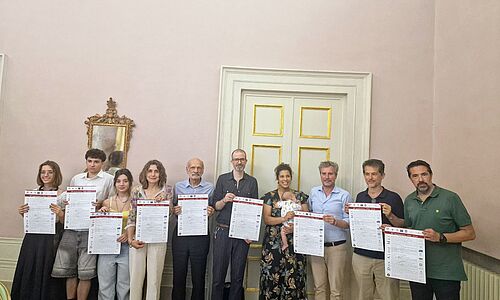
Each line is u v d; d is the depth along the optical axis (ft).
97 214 11.51
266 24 14.19
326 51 14.06
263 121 14.23
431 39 13.96
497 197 9.78
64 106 14.03
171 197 12.24
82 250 11.69
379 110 13.82
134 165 13.85
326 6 14.19
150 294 11.41
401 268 9.20
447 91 12.82
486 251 10.18
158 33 14.23
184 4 14.29
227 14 14.24
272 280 11.45
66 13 14.29
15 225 13.74
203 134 13.92
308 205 12.32
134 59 14.15
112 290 11.73
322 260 11.86
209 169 13.80
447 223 9.07
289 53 14.08
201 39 14.19
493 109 10.07
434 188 9.43
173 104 14.02
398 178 13.61
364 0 14.15
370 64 13.97
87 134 13.96
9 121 13.99
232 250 12.00
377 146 13.73
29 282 11.47
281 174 12.06
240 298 11.89
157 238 11.44
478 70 10.89
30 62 14.16
